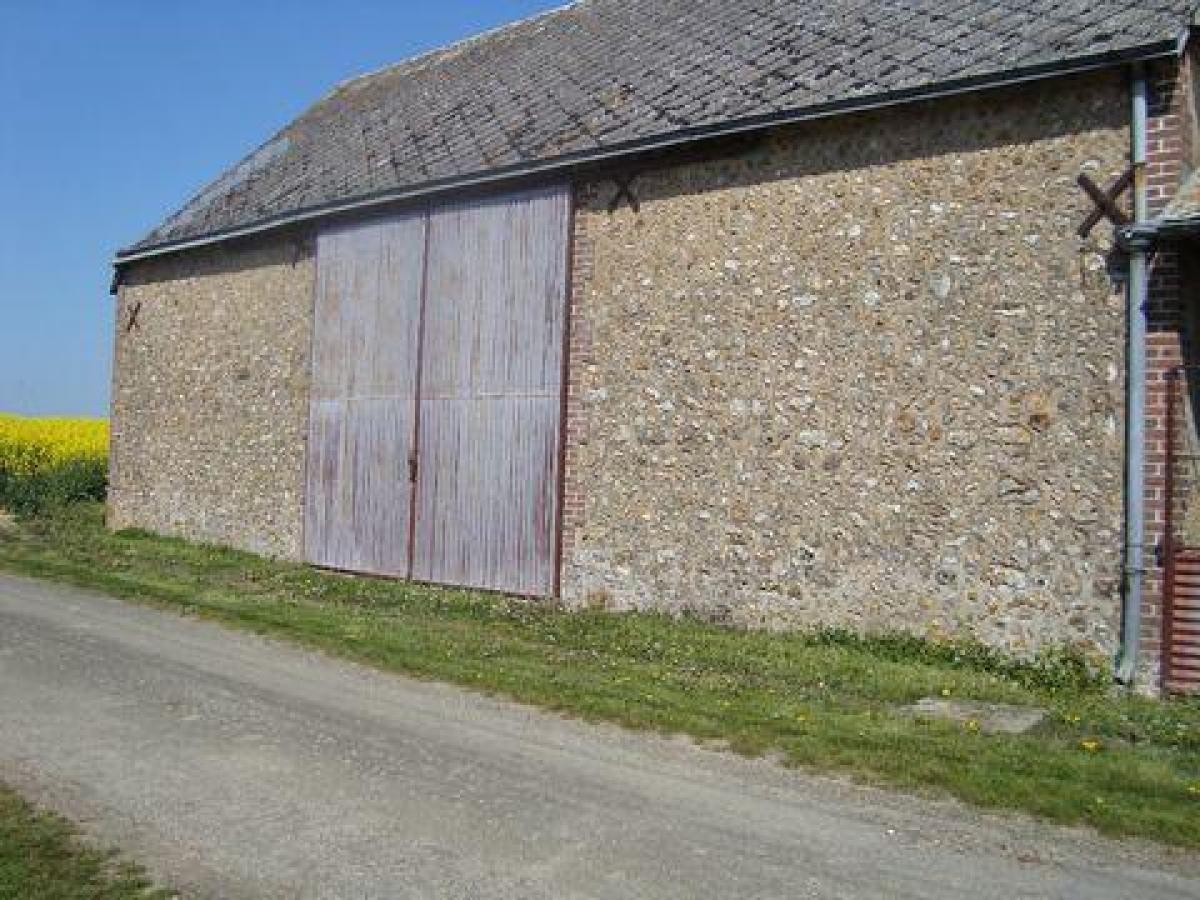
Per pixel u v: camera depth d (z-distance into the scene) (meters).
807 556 9.88
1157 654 7.96
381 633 9.61
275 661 8.53
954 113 9.23
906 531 9.30
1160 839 4.97
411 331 13.63
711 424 10.63
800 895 4.36
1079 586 8.40
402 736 6.54
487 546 12.52
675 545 10.83
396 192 13.58
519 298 12.38
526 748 6.32
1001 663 8.62
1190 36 8.30
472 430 12.78
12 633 9.39
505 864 4.65
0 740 6.36
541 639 9.60
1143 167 8.20
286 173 17.23
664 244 11.10
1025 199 8.82
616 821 5.16
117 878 4.47
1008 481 8.79
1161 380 8.05
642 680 7.94
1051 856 4.78
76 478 22.39
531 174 12.11
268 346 15.88
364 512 14.09
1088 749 6.31
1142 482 8.09
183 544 16.67
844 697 7.61
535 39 16.38
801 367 10.03
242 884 4.44
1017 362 8.80
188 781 5.70
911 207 9.44
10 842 4.82
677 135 10.73
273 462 15.62
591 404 11.61
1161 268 8.10
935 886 4.45
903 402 9.41
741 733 6.54
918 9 10.70
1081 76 8.50
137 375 18.69
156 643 9.12
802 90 10.26
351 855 4.75
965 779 5.71
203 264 17.27
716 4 13.56
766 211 10.35
